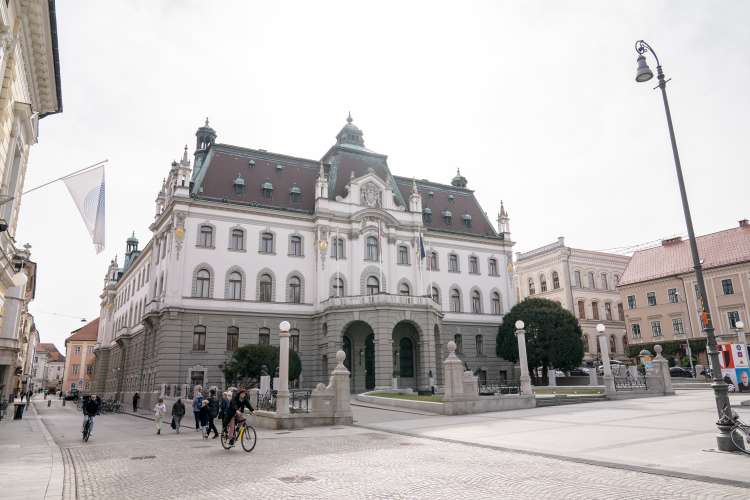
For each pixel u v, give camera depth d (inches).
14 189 914.1
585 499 377.1
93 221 743.7
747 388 1421.0
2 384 1887.3
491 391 1445.6
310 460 578.9
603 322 3149.6
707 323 579.8
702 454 532.7
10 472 535.5
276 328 2011.6
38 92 945.5
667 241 2898.6
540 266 3304.6
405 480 456.8
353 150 2426.2
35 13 762.8
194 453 681.6
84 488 462.0
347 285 2132.1
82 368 5255.9
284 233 2111.2
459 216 2684.5
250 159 2228.1
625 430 741.9
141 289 2437.3
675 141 653.3
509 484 431.2
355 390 1987.0
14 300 1935.3
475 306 2532.0
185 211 1931.6
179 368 1817.2
